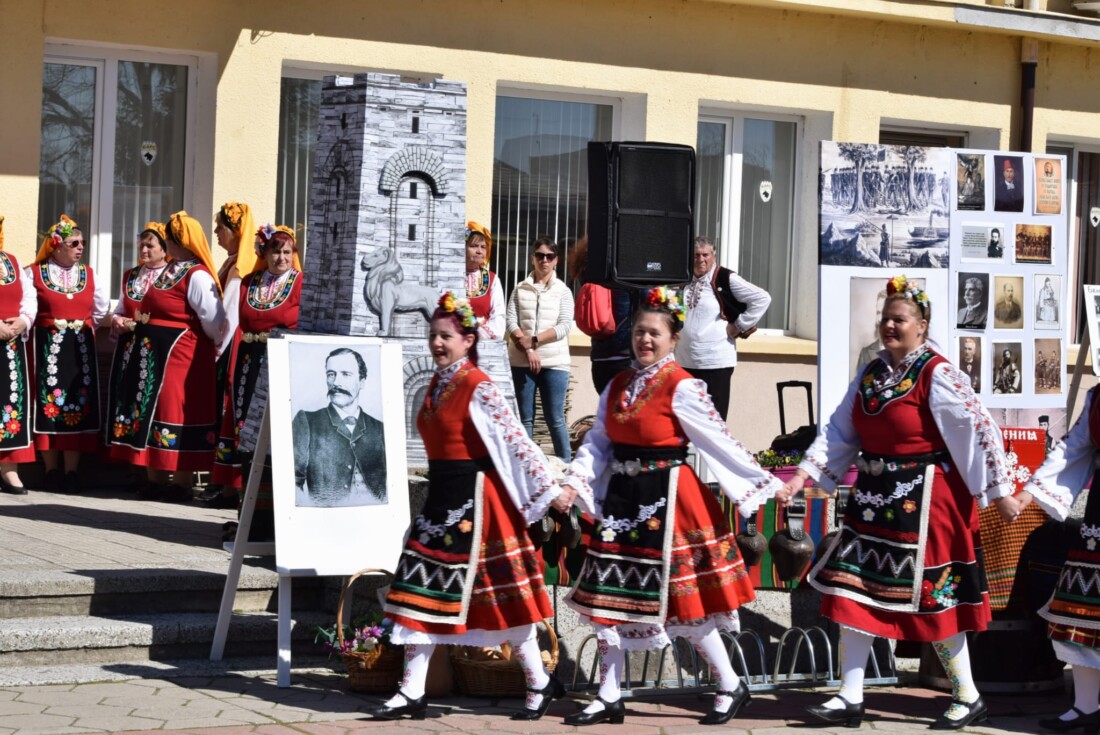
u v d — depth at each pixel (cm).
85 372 952
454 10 1059
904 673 735
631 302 789
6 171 951
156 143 1015
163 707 606
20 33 949
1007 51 1262
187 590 715
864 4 1175
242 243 937
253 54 1007
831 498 745
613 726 613
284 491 655
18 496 925
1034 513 709
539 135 1129
